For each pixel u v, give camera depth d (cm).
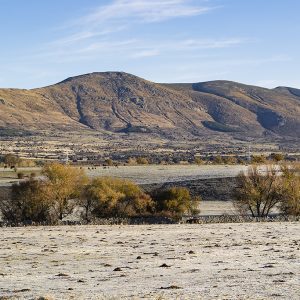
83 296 2016
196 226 6512
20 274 2784
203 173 12656
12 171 13738
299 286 2152
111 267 3005
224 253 3644
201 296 1945
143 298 1923
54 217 7888
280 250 3794
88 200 8044
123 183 8231
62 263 3262
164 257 3456
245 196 8419
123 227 6456
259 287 2144
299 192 8362
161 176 12325
